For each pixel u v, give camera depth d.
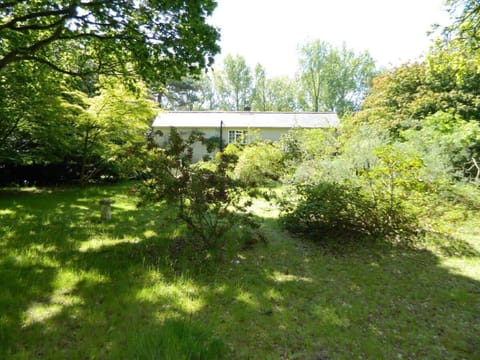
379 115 13.03
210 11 5.31
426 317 2.81
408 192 5.12
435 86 12.24
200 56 5.68
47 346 2.18
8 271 3.35
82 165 10.92
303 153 10.56
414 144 6.94
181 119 20.34
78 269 3.50
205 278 3.50
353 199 5.02
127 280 3.31
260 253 4.43
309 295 3.19
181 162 4.46
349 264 4.10
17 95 8.02
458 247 4.74
